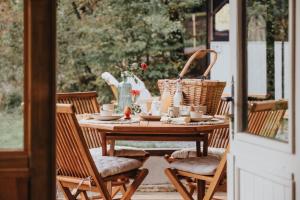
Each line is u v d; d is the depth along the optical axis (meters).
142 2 8.49
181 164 4.13
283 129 2.68
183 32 8.28
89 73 8.50
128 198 4.11
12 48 2.67
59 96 4.73
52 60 2.67
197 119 4.11
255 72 2.98
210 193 3.92
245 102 3.04
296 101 2.51
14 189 2.66
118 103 4.65
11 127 2.68
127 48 8.48
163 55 8.43
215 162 4.07
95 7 8.42
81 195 4.24
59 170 3.91
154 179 5.55
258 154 2.84
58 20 8.31
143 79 8.38
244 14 3.02
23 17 2.66
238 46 3.02
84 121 4.07
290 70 2.53
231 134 3.11
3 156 2.64
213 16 7.55
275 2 2.77
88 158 3.67
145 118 4.20
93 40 8.45
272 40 2.79
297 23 2.48
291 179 2.55
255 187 2.88
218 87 4.65
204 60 7.68
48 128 2.67
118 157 4.18
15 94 2.67
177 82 4.66
